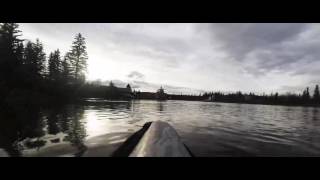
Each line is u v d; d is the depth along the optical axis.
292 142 9.20
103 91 67.06
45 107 21.48
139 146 5.64
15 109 17.14
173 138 6.38
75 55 54.47
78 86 53.12
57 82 42.47
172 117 17.94
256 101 135.62
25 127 9.78
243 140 9.09
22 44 35.91
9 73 28.81
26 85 30.56
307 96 116.25
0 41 31.47
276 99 128.75
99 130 9.68
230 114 26.09
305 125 16.92
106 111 20.30
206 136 9.61
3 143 6.74
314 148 8.05
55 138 7.68
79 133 8.78
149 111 23.70
